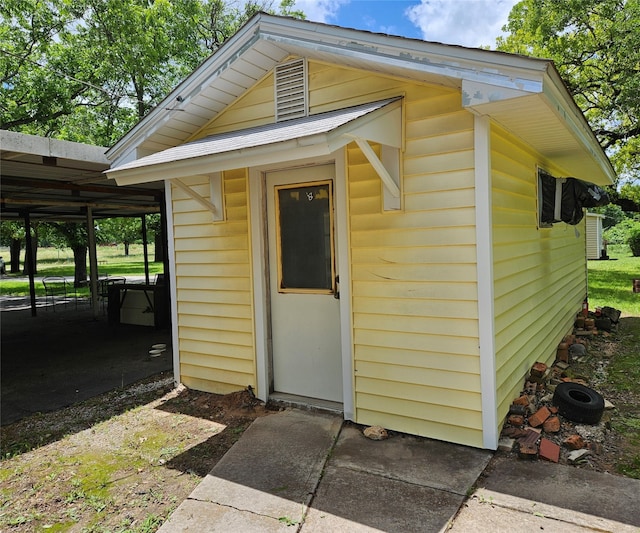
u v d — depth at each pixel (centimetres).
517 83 245
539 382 393
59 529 238
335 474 276
